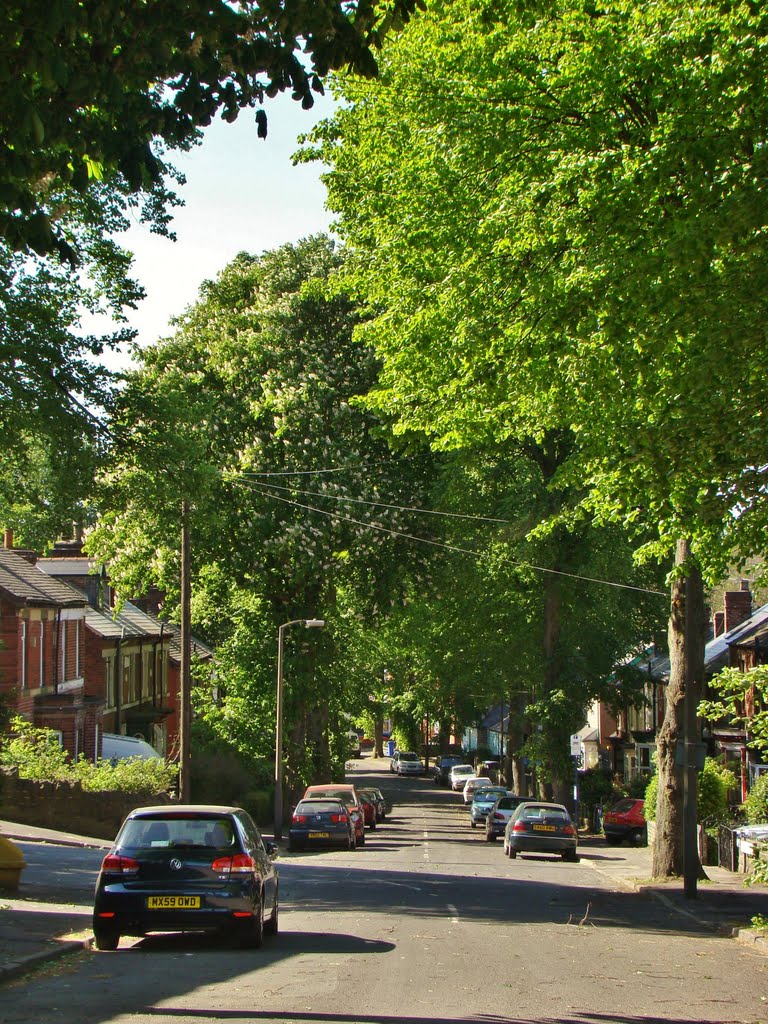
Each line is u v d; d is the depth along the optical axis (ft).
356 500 116.26
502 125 45.14
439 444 63.10
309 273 127.95
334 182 67.41
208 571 140.56
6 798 99.81
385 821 175.22
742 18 33.78
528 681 150.51
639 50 38.22
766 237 34.04
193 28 23.15
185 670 99.71
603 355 40.37
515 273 43.65
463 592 129.18
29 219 23.48
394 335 63.05
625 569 116.78
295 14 23.67
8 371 65.10
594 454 44.96
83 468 67.87
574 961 38.81
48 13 20.63
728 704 52.60
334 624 146.41
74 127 24.16
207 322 130.82
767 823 84.02
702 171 34.14
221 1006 28.45
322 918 51.57
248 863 39.63
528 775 187.42
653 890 68.13
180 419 72.59
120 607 128.77
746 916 55.77
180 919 38.73
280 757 128.77
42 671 128.06
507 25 42.73
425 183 52.19
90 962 36.78
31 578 132.36
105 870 39.22
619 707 144.46
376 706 300.40
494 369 46.93
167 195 69.10
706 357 35.40
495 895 65.82
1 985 31.94
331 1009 28.12
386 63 55.06
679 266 33.86
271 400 116.26
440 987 32.01
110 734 148.46
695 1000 31.60
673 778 76.18
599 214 36.29
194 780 136.77
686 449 37.70
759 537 41.57
